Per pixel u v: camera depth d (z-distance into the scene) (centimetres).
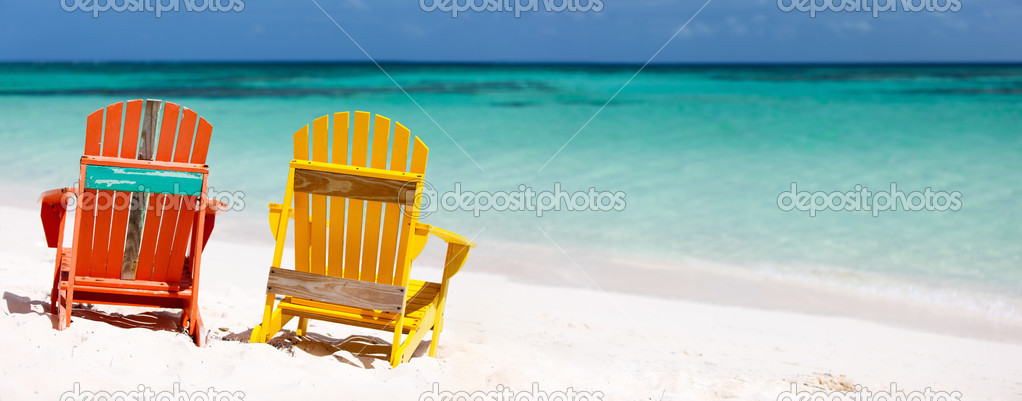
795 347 411
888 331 445
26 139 1276
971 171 991
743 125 1522
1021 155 1091
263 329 315
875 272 575
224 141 1265
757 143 1285
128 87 3039
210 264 520
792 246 651
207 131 311
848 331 444
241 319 376
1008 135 1279
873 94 2181
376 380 285
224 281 472
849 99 2030
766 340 422
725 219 753
